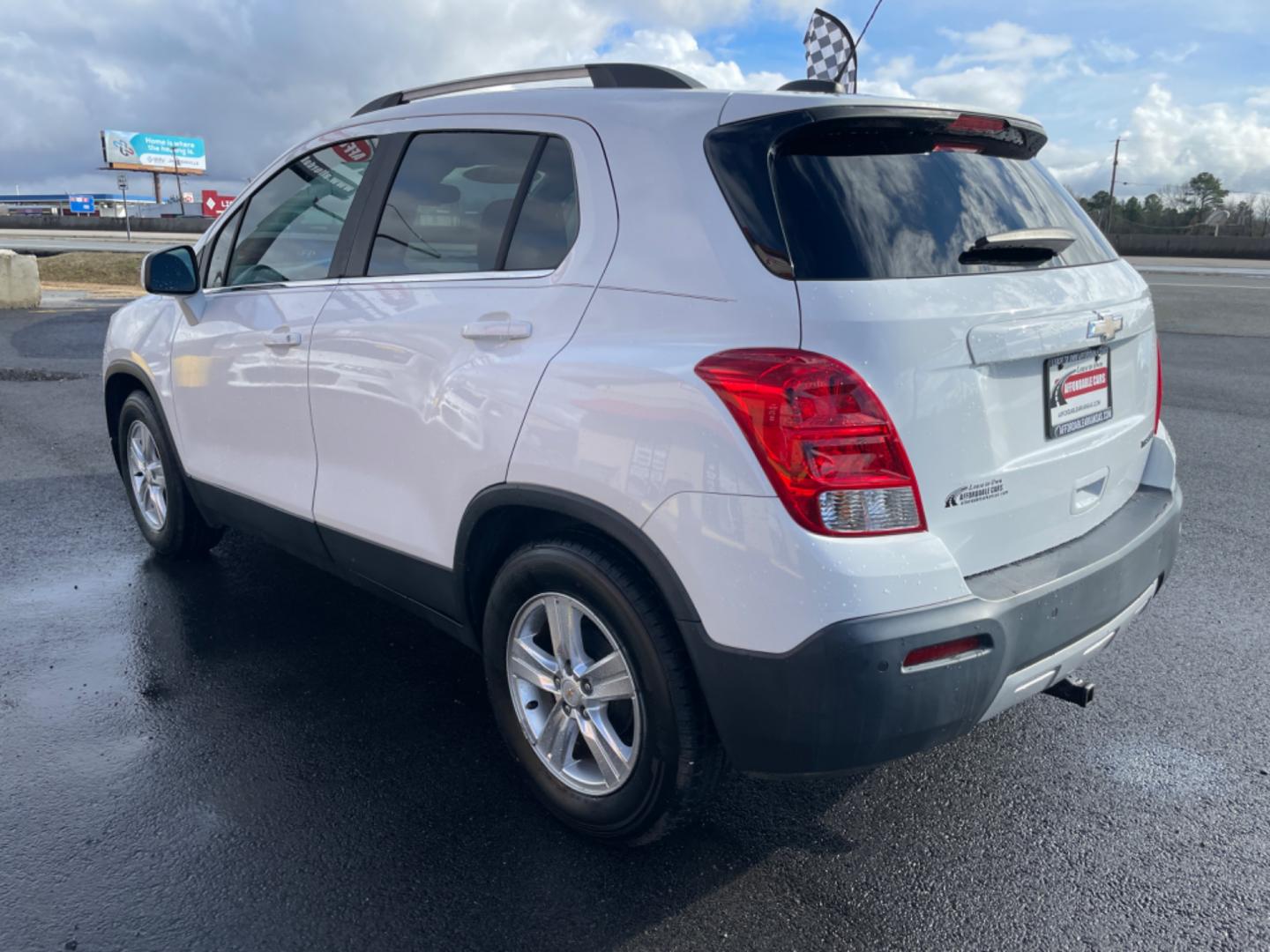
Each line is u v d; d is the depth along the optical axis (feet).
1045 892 8.11
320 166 11.49
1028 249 8.14
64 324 46.50
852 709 6.67
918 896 8.06
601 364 7.68
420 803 9.25
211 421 12.82
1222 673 12.02
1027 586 7.50
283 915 7.73
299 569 15.29
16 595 14.07
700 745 7.63
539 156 8.96
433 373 9.16
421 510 9.50
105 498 18.81
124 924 7.60
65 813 8.99
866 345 6.79
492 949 7.40
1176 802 9.39
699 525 7.02
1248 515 18.26
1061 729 10.76
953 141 8.39
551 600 8.43
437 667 12.10
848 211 7.25
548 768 8.81
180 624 13.21
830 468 6.68
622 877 8.22
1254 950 7.45
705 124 7.79
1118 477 9.32
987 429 7.47
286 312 11.27
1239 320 50.67
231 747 10.18
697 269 7.47
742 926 7.67
